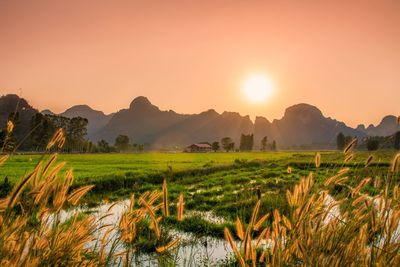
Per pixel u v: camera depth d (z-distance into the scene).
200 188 23.88
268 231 2.10
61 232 2.17
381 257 2.12
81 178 25.59
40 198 1.83
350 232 2.18
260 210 9.98
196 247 7.64
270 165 44.41
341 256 2.08
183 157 93.56
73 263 2.20
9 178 22.22
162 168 40.88
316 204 2.22
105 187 23.69
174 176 31.73
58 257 2.06
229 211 13.20
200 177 32.22
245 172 35.34
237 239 9.05
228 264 6.33
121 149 172.62
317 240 2.09
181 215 2.11
